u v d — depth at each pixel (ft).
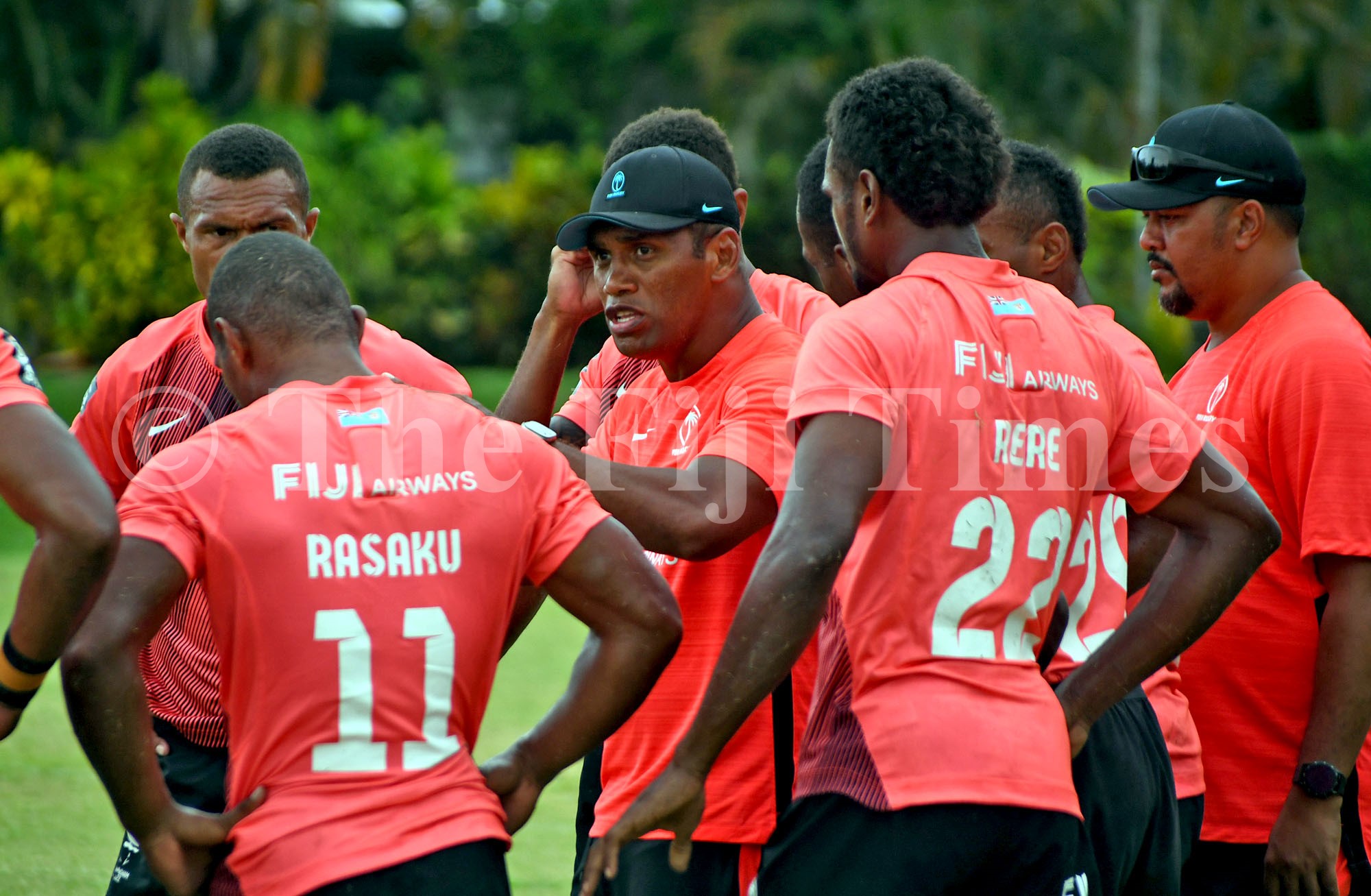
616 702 30.42
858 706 29.78
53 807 64.39
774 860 30.81
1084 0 322.75
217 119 323.16
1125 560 37.29
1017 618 30.35
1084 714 31.73
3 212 251.19
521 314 280.31
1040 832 28.91
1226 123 41.81
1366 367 39.11
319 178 254.47
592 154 285.84
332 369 30.17
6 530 156.97
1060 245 46.57
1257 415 40.57
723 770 36.65
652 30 382.01
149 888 38.99
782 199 291.38
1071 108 333.01
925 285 30.94
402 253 269.03
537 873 57.52
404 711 28.17
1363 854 39.73
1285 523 40.42
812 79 344.69
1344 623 38.19
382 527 28.40
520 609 35.63
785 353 37.81
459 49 414.41
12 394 28.37
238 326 30.37
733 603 36.83
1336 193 278.05
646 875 36.86
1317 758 37.88
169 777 40.70
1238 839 40.81
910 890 28.68
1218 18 306.35
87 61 345.51
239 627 28.04
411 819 27.81
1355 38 318.24
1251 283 42.11
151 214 238.89
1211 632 40.98
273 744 27.94
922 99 31.78
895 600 29.63
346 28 438.40
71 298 249.75
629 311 37.50
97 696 26.76
